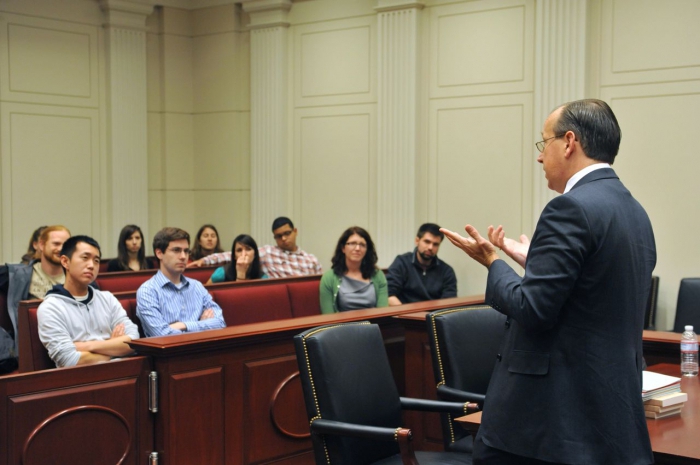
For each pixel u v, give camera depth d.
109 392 3.02
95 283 4.19
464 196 6.48
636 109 5.63
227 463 3.32
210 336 3.24
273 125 7.60
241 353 3.38
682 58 5.42
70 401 2.91
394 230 6.77
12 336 4.64
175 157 8.18
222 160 8.07
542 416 1.86
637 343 1.92
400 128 6.70
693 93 5.38
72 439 2.92
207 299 4.25
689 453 1.95
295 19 7.50
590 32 5.80
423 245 5.36
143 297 3.97
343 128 7.22
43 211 7.41
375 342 2.77
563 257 1.82
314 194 7.45
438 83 6.59
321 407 2.56
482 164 6.36
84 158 7.68
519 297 1.87
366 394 2.66
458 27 6.45
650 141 5.58
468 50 6.40
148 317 3.94
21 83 7.23
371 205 7.06
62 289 3.64
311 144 7.46
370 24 6.99
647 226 1.97
